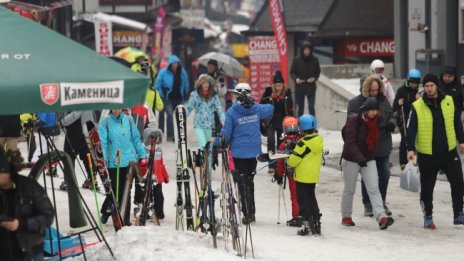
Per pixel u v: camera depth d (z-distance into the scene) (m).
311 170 27.91
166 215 30.89
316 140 27.95
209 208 24.50
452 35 52.97
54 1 72.56
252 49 66.25
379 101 30.64
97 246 22.44
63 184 35.34
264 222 30.36
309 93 54.22
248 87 30.55
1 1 25.42
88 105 17.64
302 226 28.08
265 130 32.09
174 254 21.70
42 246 18.36
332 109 56.69
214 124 36.91
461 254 25.58
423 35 59.97
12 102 17.08
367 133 29.28
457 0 52.69
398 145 46.94
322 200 34.81
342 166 29.80
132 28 100.75
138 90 18.03
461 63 52.56
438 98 29.41
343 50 75.94
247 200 25.77
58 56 18.06
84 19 93.19
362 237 27.97
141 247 21.98
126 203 26.64
